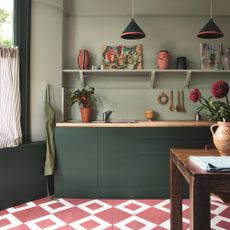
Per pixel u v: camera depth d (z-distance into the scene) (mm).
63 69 3734
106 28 3924
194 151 1808
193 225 1166
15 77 3092
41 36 3430
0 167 2881
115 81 3930
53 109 3330
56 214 2752
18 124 3127
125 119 3928
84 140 3219
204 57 3887
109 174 3223
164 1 3830
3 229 2404
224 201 1754
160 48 3928
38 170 3232
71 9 3832
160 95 3930
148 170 3215
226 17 3918
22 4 3238
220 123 1710
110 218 2645
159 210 2848
